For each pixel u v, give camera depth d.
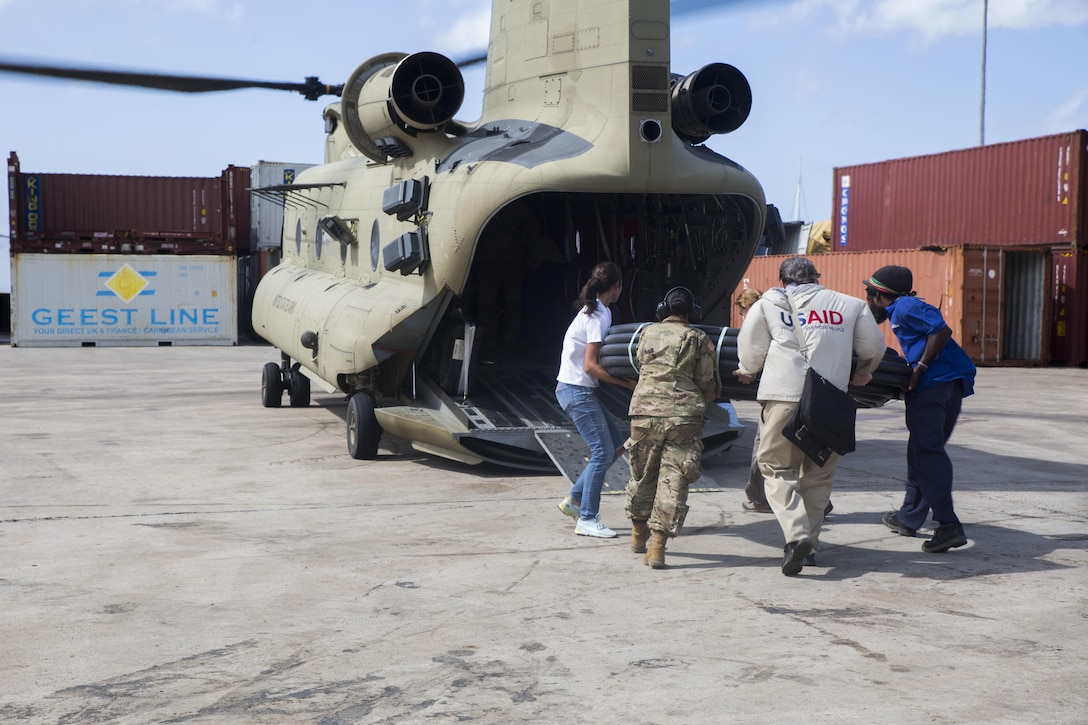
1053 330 25.12
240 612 4.98
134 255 30.28
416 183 9.30
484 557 6.08
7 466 9.34
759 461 5.93
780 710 3.74
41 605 5.09
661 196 9.98
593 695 3.89
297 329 11.95
